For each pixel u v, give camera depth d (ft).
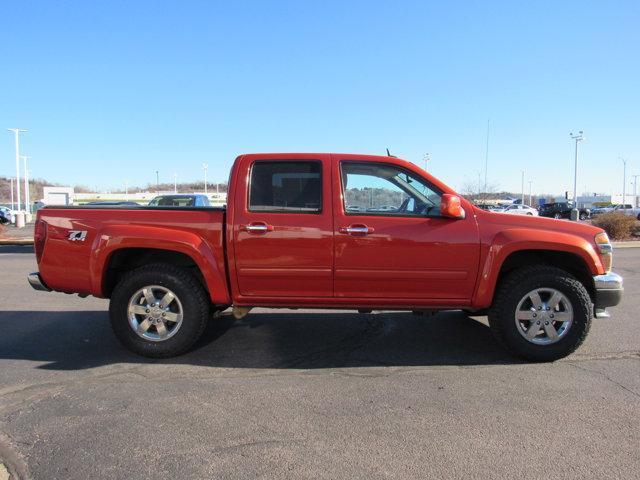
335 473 9.78
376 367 15.79
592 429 11.55
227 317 22.04
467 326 20.56
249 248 15.74
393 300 16.01
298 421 11.98
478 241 15.61
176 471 9.84
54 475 9.72
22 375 15.02
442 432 11.43
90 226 16.20
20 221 114.93
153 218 16.17
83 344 18.17
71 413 12.42
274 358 16.65
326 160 16.05
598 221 71.87
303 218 15.71
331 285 15.94
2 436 11.25
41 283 16.62
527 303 16.01
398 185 16.11
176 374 15.15
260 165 16.10
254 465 10.06
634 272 37.19
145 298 16.34
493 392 13.71
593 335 19.17
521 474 9.74
